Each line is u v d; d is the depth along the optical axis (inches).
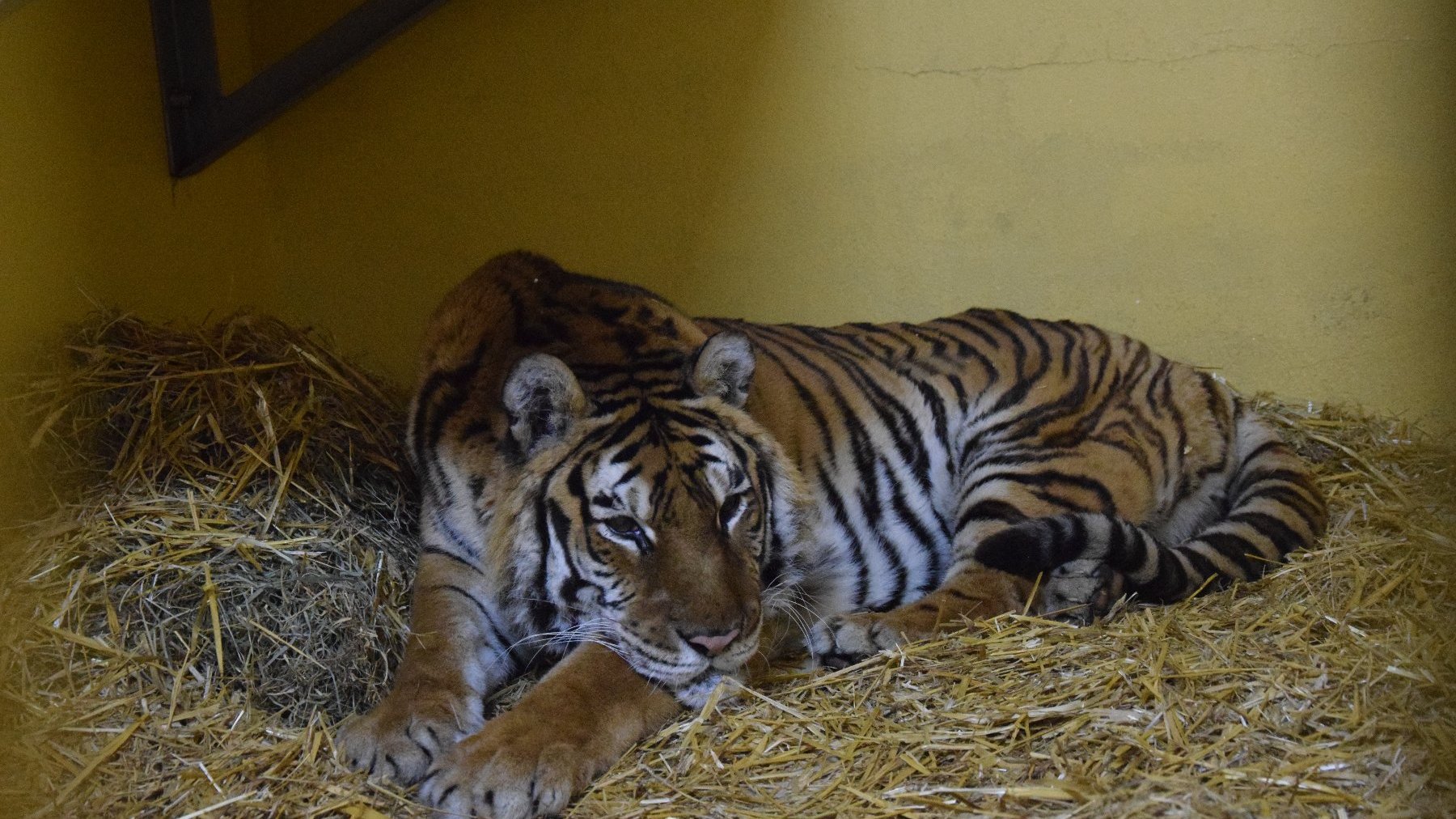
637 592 129.3
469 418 146.3
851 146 211.2
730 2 208.4
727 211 214.2
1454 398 203.5
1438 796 105.2
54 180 162.1
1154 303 210.4
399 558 158.7
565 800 117.0
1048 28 205.0
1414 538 156.9
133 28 183.9
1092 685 126.6
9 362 150.3
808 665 146.3
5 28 152.6
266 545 145.9
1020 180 209.5
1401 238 202.7
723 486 134.3
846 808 112.4
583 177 214.5
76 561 138.3
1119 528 148.9
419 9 200.1
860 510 165.5
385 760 121.6
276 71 195.2
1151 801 106.3
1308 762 110.7
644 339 150.6
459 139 214.4
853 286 215.3
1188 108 204.5
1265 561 155.1
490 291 159.6
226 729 126.0
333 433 167.3
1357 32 199.3
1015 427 171.8
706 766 122.0
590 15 209.6
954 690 130.1
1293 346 208.2
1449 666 124.0
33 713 122.5
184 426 156.5
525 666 152.9
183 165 193.3
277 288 220.5
